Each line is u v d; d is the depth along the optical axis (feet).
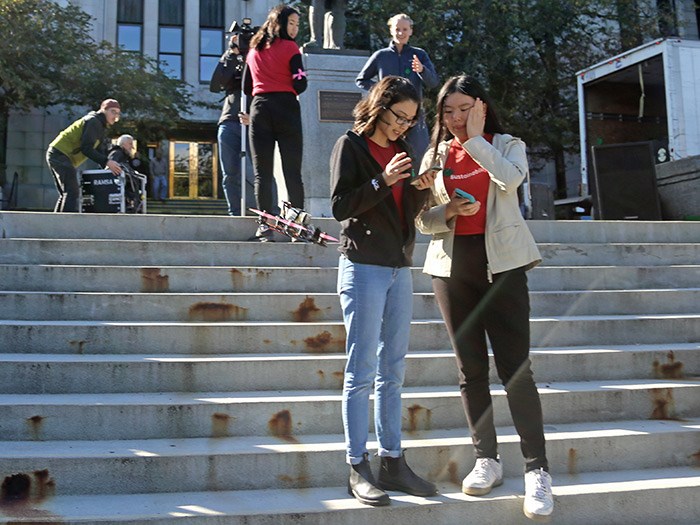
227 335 12.71
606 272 17.03
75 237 16.84
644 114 41.37
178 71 86.69
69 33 70.49
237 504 9.07
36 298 13.20
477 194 9.80
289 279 15.21
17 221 16.49
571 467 10.67
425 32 58.13
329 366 12.01
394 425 9.64
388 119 9.38
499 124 10.11
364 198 8.97
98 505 8.94
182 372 11.58
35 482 9.23
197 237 17.71
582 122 40.75
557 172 68.74
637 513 9.78
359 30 62.18
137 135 77.51
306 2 28.45
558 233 19.88
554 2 61.93
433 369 12.42
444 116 9.94
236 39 22.12
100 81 71.15
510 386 9.50
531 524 9.44
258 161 17.57
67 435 10.30
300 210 16.34
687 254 19.06
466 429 11.39
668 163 29.81
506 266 9.39
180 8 87.10
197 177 88.99
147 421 10.49
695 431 11.20
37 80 67.31
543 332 14.11
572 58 63.52
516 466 10.60
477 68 60.44
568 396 11.79
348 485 9.57
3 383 11.16
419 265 16.85
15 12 66.59
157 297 13.53
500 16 61.16
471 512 9.28
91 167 77.56
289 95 17.60
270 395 11.44
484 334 10.02
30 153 79.77
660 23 67.77
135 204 28.12
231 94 22.77
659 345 14.33
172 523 8.49
